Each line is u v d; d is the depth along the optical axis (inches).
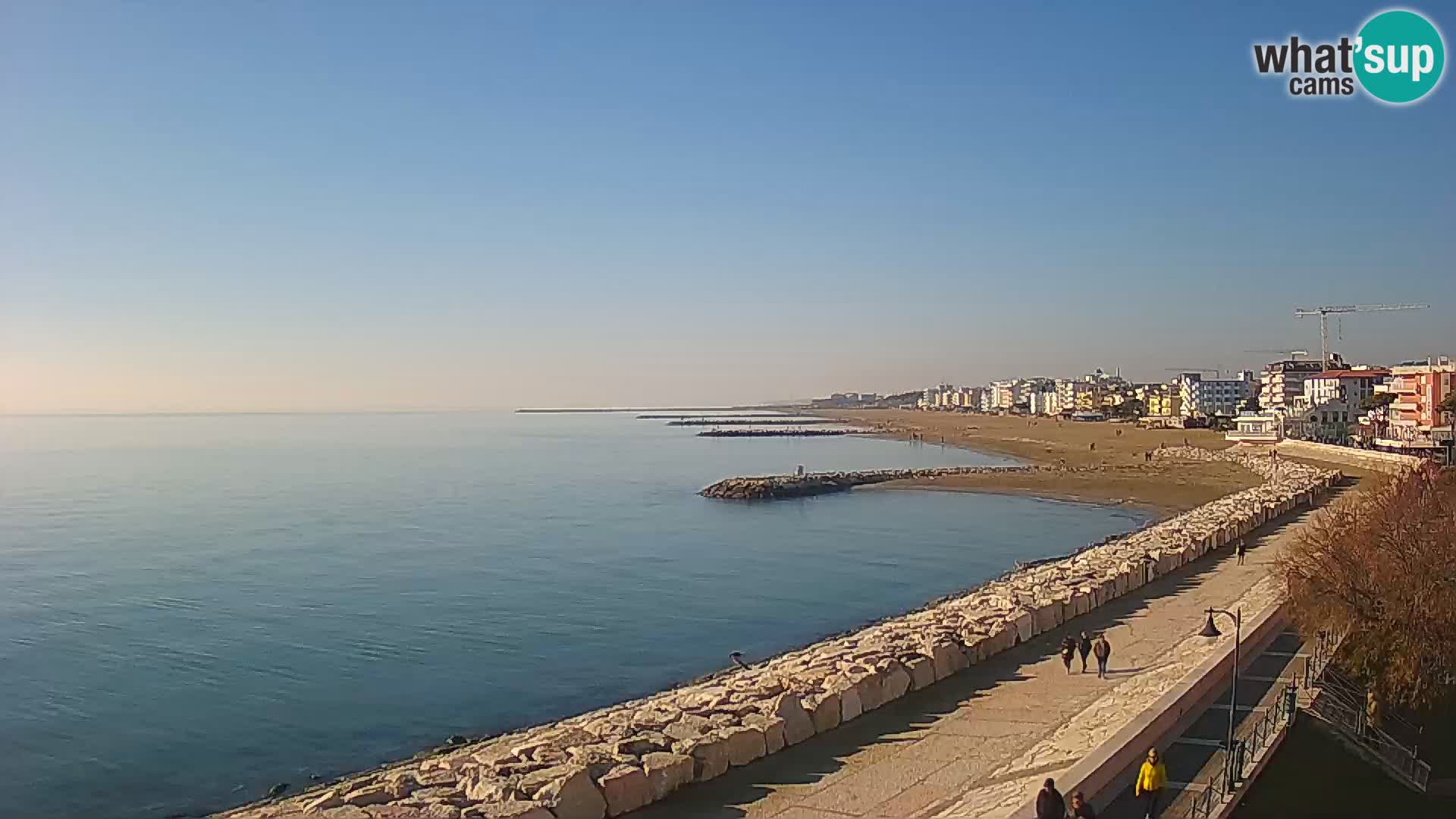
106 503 4013.3
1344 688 1170.0
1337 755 1020.5
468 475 5310.0
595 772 834.2
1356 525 1471.5
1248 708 1040.2
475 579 2223.2
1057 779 788.6
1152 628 1472.7
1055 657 1301.7
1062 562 2079.2
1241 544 2129.7
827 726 1018.7
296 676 1477.6
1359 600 1267.2
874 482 4500.5
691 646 1648.6
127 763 1146.7
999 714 1064.2
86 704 1349.7
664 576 2267.5
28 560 2527.1
